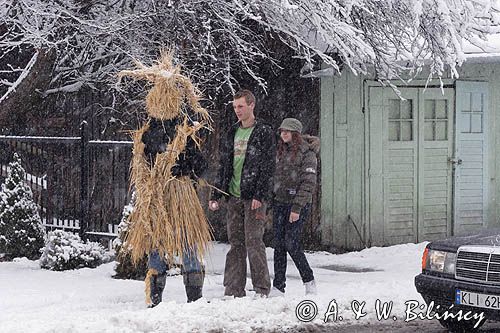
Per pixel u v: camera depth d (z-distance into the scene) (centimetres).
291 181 982
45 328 780
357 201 1533
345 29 1162
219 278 1140
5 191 1292
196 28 1311
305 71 1484
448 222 1590
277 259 988
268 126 937
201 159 900
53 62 1441
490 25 1318
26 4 1287
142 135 893
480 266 804
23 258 1260
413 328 857
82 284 1070
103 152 1325
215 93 1468
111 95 1549
